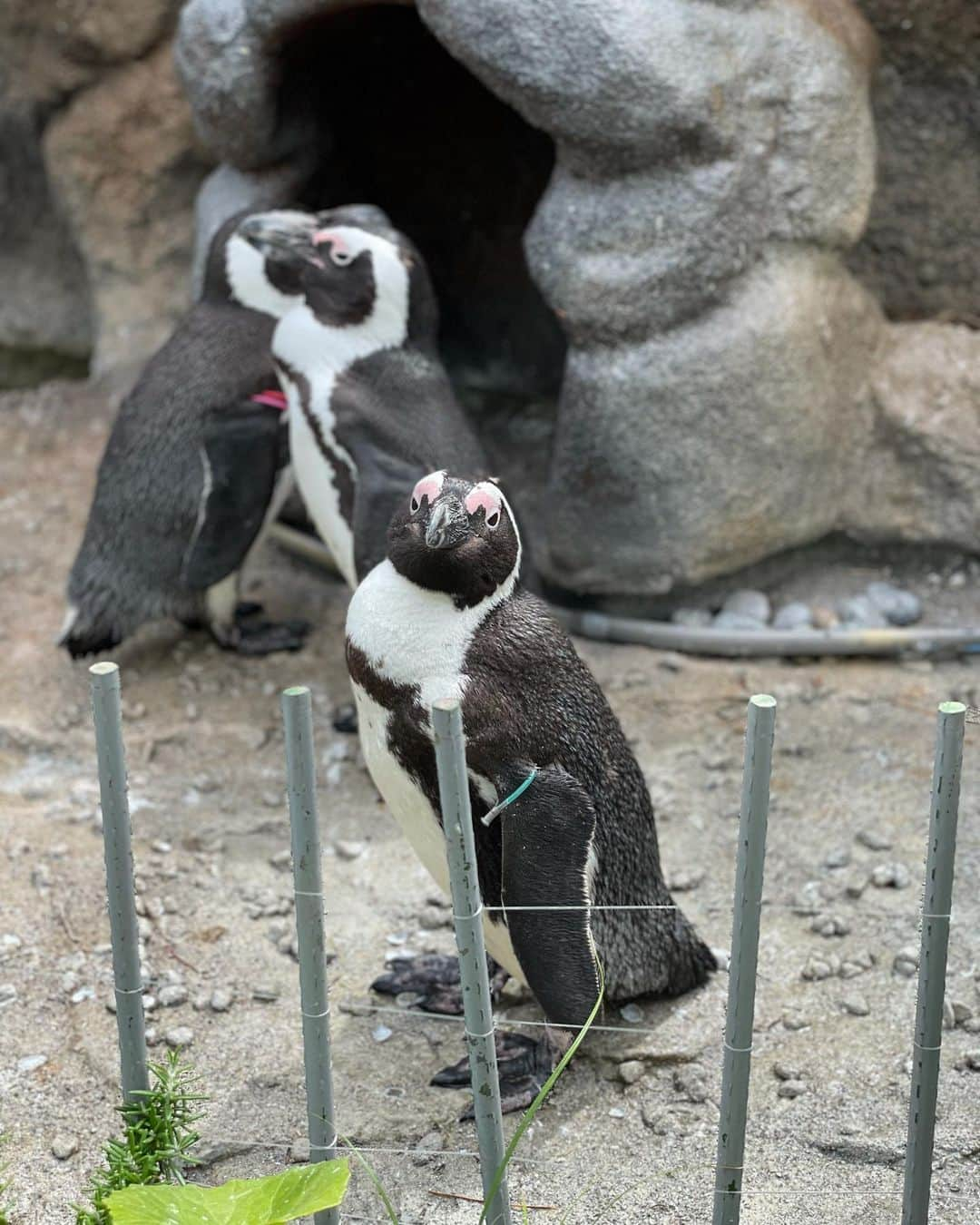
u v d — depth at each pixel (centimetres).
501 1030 596
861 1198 514
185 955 646
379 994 623
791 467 857
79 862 705
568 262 818
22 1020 608
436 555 506
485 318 1141
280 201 960
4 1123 556
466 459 786
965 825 714
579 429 850
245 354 838
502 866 530
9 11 1162
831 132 822
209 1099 518
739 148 796
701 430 833
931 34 886
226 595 870
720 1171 459
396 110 1057
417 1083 577
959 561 909
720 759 776
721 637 865
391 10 949
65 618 865
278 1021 609
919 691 828
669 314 816
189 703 844
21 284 1309
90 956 644
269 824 742
